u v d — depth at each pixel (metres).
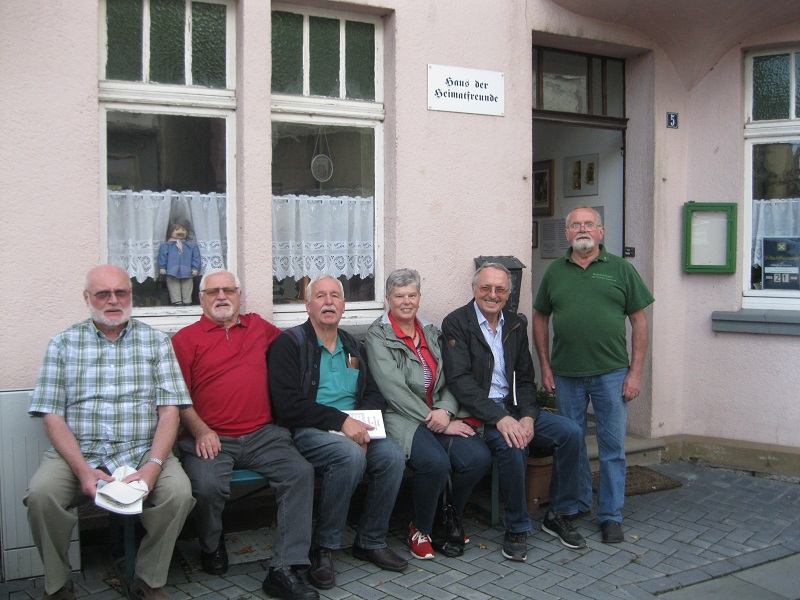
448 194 5.08
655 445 5.89
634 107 6.00
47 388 3.47
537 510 4.85
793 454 5.58
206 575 3.84
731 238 5.85
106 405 3.55
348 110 4.92
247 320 4.12
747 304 5.96
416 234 4.99
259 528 4.49
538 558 4.16
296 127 4.83
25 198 3.93
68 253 4.03
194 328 3.96
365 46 4.99
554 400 5.38
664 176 5.93
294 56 4.80
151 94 4.37
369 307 5.05
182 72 4.47
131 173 4.38
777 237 5.90
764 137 5.88
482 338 4.46
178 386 3.70
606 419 4.51
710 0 5.39
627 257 6.07
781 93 5.86
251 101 4.47
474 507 4.84
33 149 3.94
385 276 5.05
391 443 4.02
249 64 4.45
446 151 5.06
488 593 3.71
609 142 6.19
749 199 5.96
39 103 3.94
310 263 4.91
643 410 5.99
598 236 4.50
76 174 4.04
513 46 5.27
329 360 4.15
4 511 3.70
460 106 5.09
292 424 3.93
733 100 5.86
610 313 4.47
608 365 4.48
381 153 5.03
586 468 4.61
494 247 5.26
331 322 4.09
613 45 5.70
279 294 4.82
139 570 3.45
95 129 4.09
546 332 4.82
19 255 3.92
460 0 5.06
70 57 4.00
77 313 4.06
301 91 4.82
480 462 4.11
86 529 4.14
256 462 3.82
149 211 4.44
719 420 5.95
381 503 3.96
